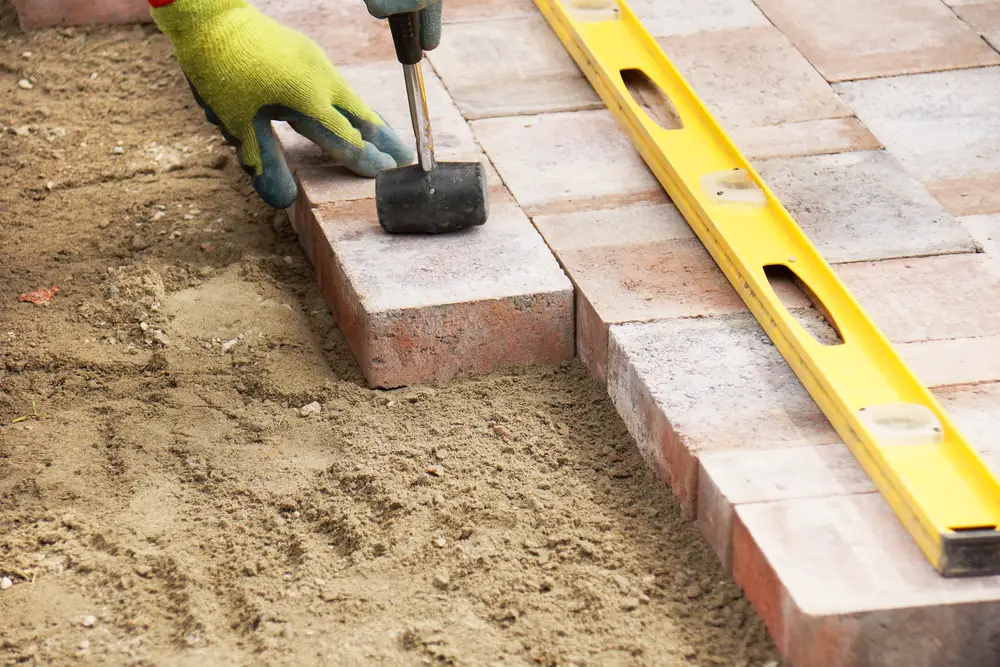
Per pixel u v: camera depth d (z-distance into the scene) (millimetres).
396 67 8164
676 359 5621
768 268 6168
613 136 7402
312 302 6898
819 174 7004
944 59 8164
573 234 6547
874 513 4734
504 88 7918
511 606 4887
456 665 4609
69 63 9266
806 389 5410
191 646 4746
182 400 6098
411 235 6590
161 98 8859
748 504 4809
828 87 7875
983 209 6684
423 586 5008
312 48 6715
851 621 4332
